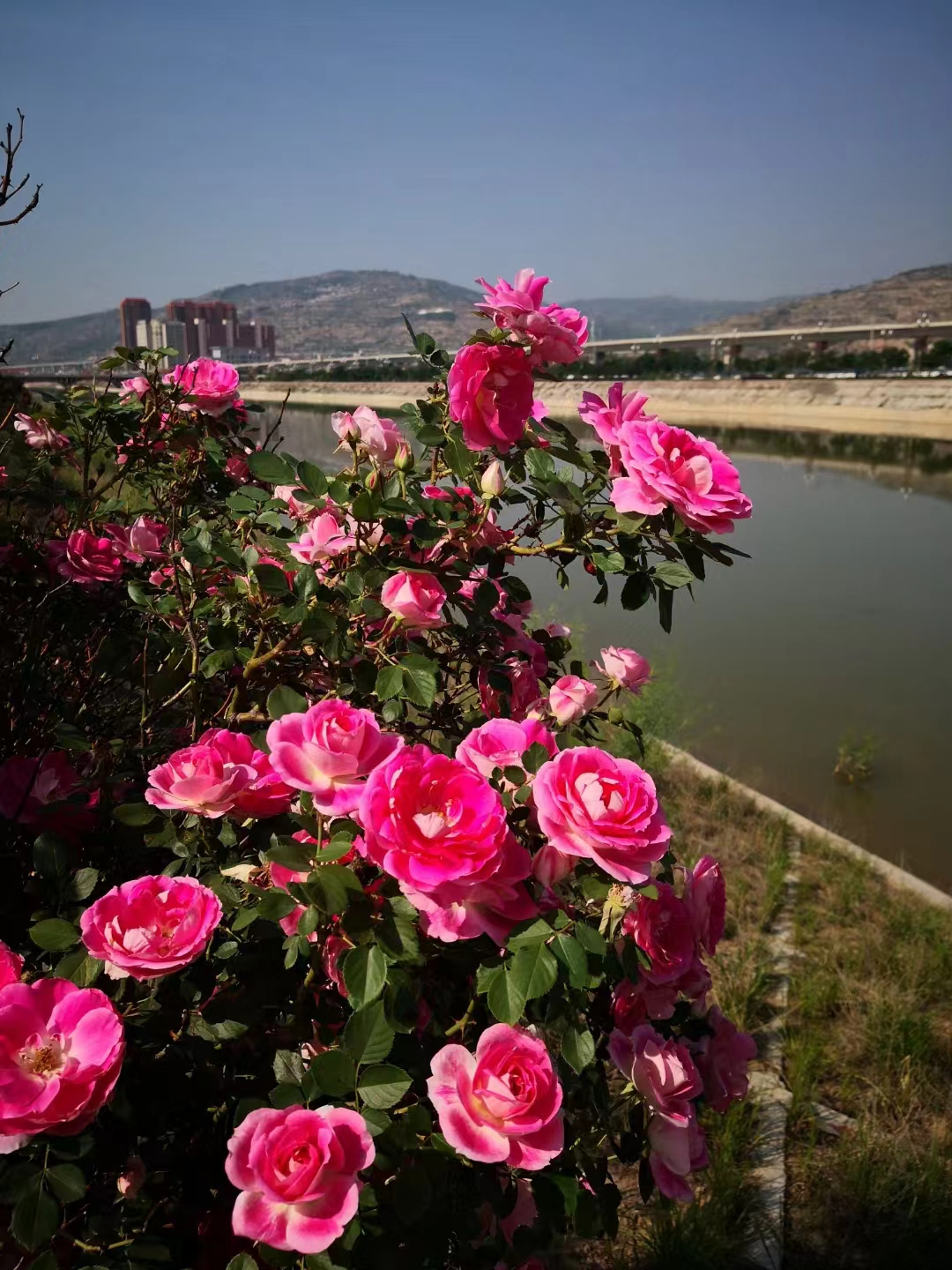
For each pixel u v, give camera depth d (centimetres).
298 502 185
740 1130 301
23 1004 106
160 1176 133
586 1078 134
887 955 414
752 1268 256
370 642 169
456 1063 109
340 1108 103
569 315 169
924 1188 283
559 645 207
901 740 895
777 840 527
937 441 4725
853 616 1370
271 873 131
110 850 157
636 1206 272
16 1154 106
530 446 175
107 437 229
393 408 202
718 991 375
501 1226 136
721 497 147
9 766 154
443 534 166
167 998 124
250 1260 106
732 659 1124
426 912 112
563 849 113
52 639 209
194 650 167
